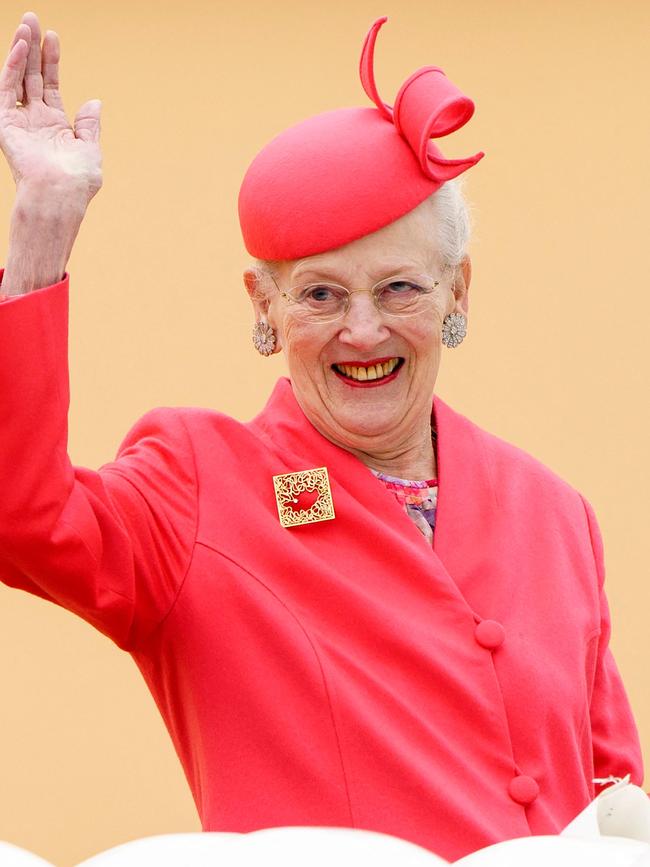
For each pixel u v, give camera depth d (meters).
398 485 9.17
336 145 8.62
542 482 9.55
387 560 8.67
